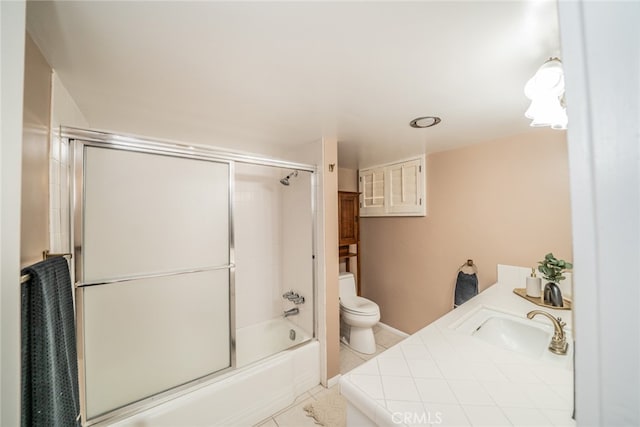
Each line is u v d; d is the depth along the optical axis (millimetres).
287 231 2428
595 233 243
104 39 797
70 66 936
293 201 2309
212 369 1504
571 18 259
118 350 1214
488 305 1514
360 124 1613
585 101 249
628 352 230
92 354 1139
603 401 242
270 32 784
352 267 3070
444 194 2270
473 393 726
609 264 237
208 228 1515
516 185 1830
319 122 1573
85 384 1115
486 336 1271
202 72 1007
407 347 987
